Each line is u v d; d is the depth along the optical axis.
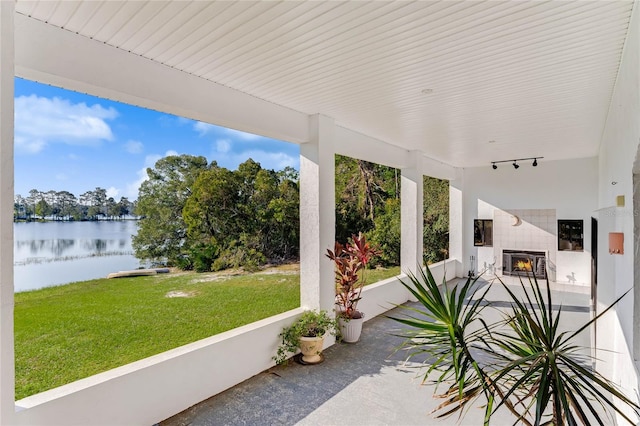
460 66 2.71
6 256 1.63
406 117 4.18
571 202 7.51
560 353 1.50
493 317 5.38
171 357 2.74
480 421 2.66
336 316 4.32
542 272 7.88
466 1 1.83
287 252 10.50
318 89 3.23
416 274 6.36
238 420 2.67
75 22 2.07
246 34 2.21
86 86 2.30
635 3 1.79
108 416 2.31
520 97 3.44
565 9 1.91
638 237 1.72
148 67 2.58
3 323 1.61
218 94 3.10
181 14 1.97
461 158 7.38
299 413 2.76
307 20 2.03
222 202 9.62
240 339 3.30
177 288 8.21
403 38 2.26
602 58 2.54
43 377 4.14
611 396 2.71
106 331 5.53
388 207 12.48
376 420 2.66
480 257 8.62
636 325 1.71
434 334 1.83
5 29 1.62
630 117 1.96
